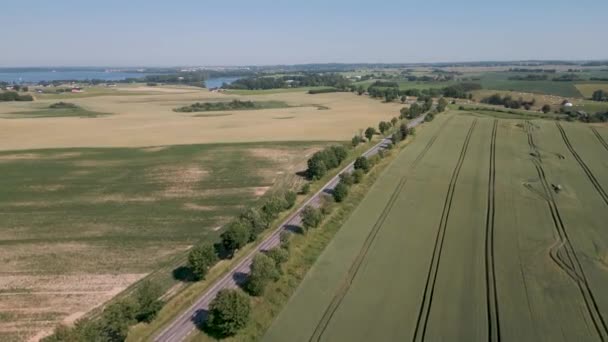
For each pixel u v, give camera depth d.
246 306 34.12
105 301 38.88
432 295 38.69
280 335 33.38
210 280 42.59
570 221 56.06
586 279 41.69
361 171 72.69
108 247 49.81
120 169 81.88
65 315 36.72
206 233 54.12
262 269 39.62
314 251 48.03
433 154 92.19
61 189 70.44
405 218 57.12
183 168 82.56
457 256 46.25
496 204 62.12
